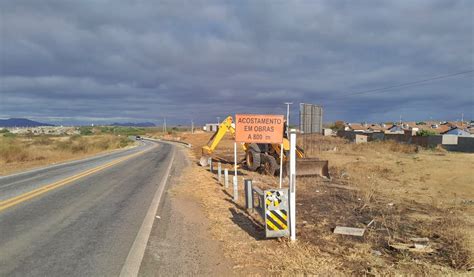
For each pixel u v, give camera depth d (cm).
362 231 830
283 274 563
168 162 2886
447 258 665
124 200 1145
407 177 2025
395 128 10481
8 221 841
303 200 1252
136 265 581
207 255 651
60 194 1225
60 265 571
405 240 776
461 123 10875
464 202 1320
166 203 1119
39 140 5484
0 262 581
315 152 3406
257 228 847
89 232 762
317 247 707
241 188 1519
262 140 1301
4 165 2434
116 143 6366
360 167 2400
